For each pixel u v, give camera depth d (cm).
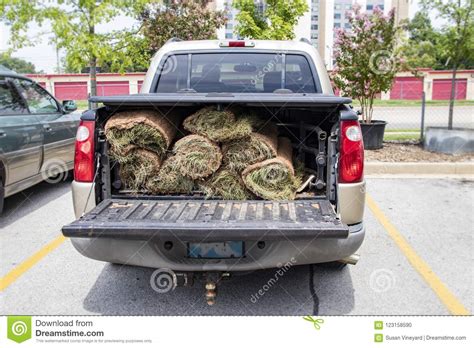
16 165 548
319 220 288
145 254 304
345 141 320
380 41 898
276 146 338
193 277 310
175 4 1110
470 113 2034
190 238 279
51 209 605
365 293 372
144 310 349
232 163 323
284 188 326
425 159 822
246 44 464
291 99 310
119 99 315
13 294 372
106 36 932
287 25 1102
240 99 309
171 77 461
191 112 355
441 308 350
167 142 325
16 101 583
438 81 3066
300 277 401
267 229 276
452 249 459
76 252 458
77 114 752
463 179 741
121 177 334
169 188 330
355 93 918
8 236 505
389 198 637
